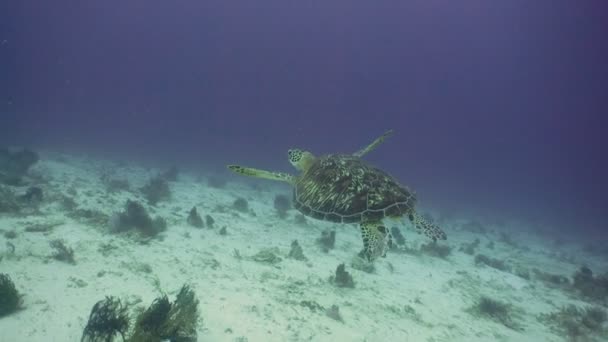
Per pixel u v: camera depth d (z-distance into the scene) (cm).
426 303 1086
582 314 1160
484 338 911
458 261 1711
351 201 570
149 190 1905
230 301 791
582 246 2739
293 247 1321
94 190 1727
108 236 1117
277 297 870
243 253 1224
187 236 1291
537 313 1173
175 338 551
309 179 676
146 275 864
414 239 2050
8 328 557
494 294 1303
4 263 790
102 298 711
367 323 839
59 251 900
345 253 1475
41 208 1274
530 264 1902
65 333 572
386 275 1284
